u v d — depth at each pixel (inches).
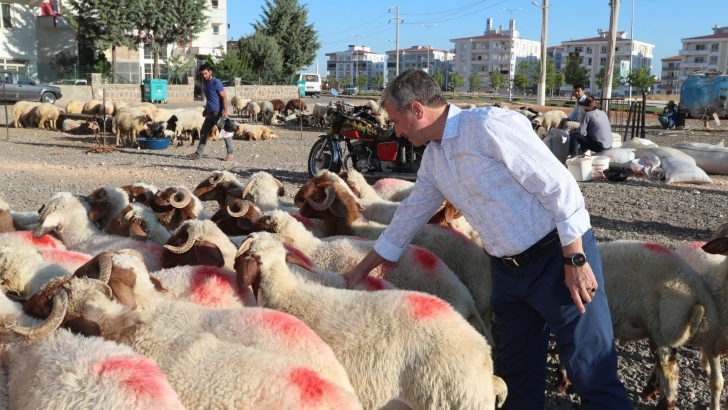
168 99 1748.3
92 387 111.4
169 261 195.0
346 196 240.5
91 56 1953.7
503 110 127.6
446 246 212.4
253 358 125.8
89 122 858.1
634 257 190.2
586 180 527.5
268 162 617.6
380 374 141.9
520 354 148.5
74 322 133.9
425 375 138.0
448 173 134.1
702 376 206.4
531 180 123.8
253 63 2321.6
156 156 649.0
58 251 195.0
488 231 134.0
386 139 473.7
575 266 124.0
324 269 201.0
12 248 175.2
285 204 288.5
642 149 575.8
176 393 121.1
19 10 1755.7
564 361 136.9
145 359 118.6
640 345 230.1
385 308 146.5
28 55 1786.4
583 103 557.9
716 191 487.5
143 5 1817.2
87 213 229.9
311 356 136.0
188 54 2177.7
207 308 151.4
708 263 199.8
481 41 5403.5
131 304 146.1
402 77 131.3
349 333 145.3
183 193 250.8
